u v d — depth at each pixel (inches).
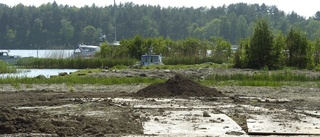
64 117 828.0
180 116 892.0
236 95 1346.0
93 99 1168.8
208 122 827.4
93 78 1877.5
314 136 732.7
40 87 1637.6
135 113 926.4
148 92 1274.6
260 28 2635.3
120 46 3686.0
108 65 3198.8
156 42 3646.7
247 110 990.4
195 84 1309.1
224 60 3339.1
